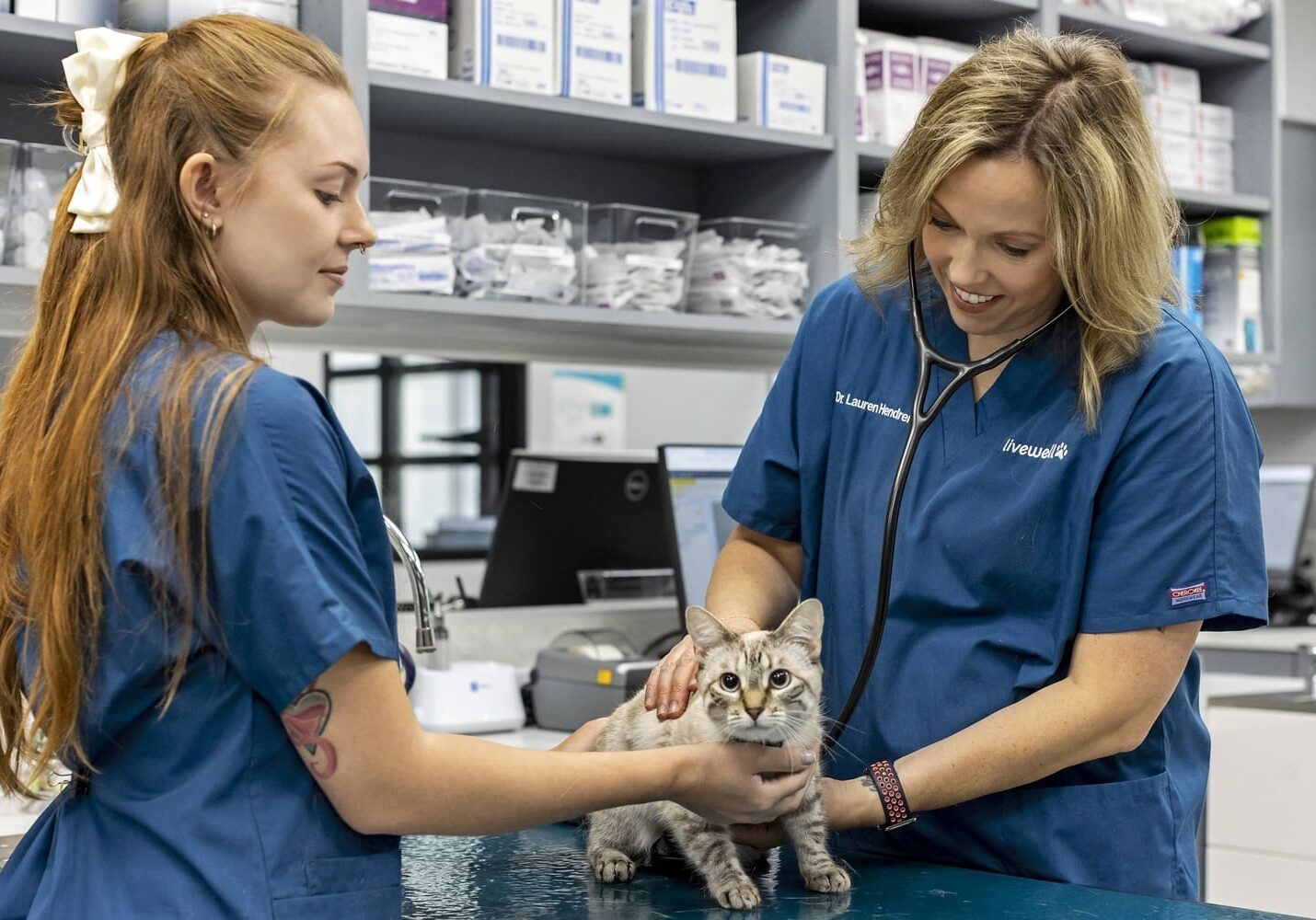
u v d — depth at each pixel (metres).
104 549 0.84
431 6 2.14
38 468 0.85
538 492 2.61
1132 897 1.10
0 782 0.96
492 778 0.91
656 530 2.78
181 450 0.83
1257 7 3.06
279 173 0.87
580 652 2.26
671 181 2.80
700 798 1.04
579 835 1.36
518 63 2.20
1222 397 1.23
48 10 1.86
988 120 1.12
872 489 1.36
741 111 2.49
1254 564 1.22
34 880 0.92
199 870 0.85
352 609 0.86
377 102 2.19
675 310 2.42
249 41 0.88
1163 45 2.94
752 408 3.81
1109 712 1.20
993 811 1.28
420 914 1.06
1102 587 1.22
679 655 1.21
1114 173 1.13
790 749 1.08
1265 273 3.13
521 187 2.61
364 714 0.86
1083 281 1.16
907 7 2.69
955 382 1.27
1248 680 2.83
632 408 4.25
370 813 0.87
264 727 0.87
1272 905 2.52
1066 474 1.24
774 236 2.53
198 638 0.85
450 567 4.06
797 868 1.23
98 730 0.86
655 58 2.35
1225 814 2.60
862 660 1.34
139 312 0.87
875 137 2.61
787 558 1.50
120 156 0.88
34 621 0.86
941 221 1.19
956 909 1.06
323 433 0.88
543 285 2.24
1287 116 3.48
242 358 0.87
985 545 1.27
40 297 0.93
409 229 2.09
